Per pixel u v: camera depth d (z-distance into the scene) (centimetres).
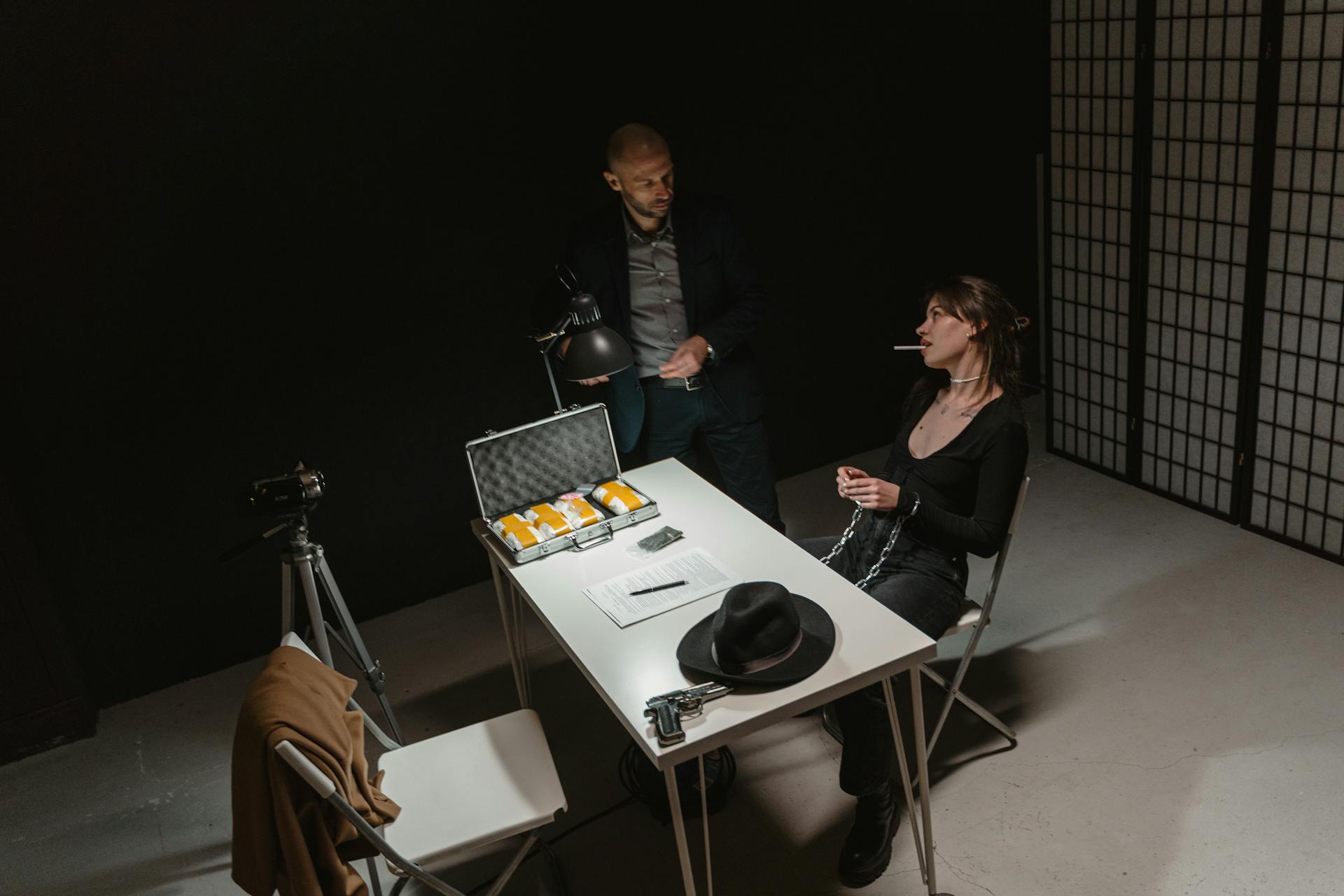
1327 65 327
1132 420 432
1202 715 306
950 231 479
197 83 343
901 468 296
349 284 381
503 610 308
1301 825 265
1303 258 351
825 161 441
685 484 318
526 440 304
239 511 273
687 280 352
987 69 459
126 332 355
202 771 346
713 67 410
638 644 242
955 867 267
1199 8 358
